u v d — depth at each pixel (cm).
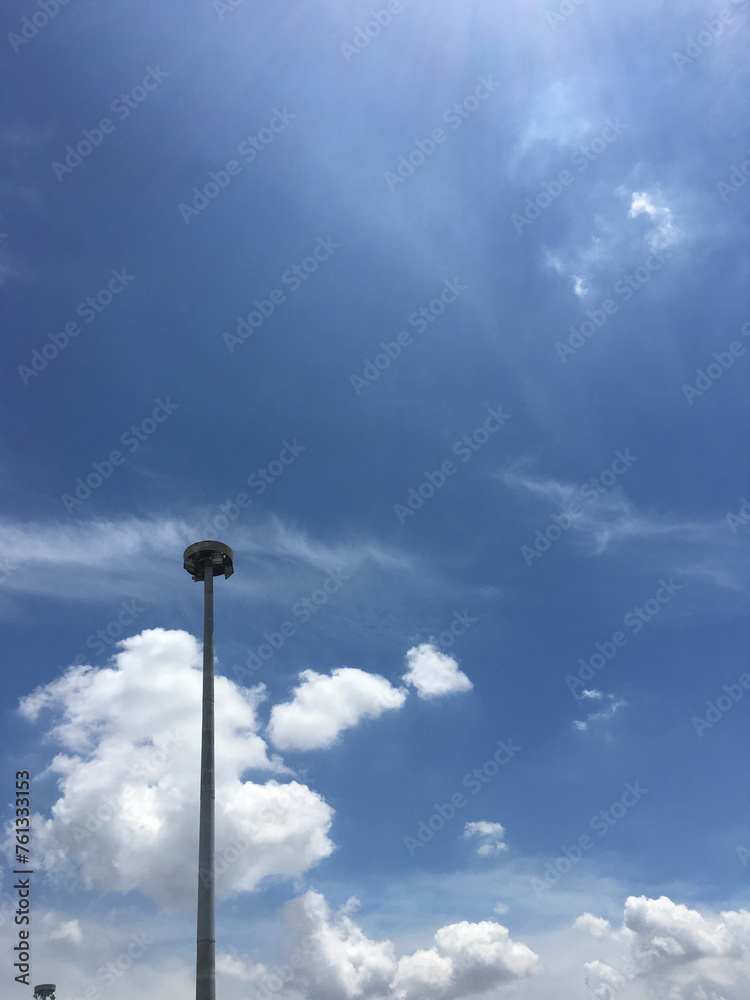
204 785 2402
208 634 2745
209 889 2228
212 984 2083
